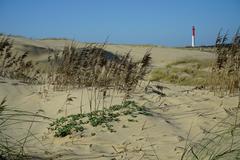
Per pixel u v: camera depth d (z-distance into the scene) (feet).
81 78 40.52
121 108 28.17
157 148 20.79
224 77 38.73
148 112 27.63
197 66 70.08
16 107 32.14
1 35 84.74
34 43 89.86
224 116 27.78
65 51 41.70
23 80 45.98
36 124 26.94
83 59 39.75
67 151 20.34
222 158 17.04
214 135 22.25
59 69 40.98
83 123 24.93
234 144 19.16
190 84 52.06
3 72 48.62
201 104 32.27
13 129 24.85
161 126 24.63
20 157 18.03
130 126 24.34
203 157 17.93
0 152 17.81
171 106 31.35
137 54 106.01
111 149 20.94
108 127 23.97
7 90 37.86
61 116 29.19
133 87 37.06
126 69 36.70
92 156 19.51
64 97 34.50
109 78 38.52
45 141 22.63
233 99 34.32
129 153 20.11
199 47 139.03
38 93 37.42
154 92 37.99
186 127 25.53
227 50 37.65
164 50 117.39
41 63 64.08
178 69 67.46
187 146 20.66
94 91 35.81
